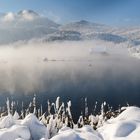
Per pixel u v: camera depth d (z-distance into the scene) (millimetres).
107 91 180875
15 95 162875
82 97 159000
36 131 25562
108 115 50844
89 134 22156
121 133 22703
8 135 22891
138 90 182875
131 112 27625
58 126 37062
